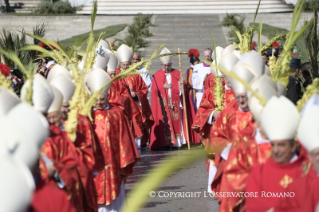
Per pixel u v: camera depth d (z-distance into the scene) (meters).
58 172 15.52
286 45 18.34
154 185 10.62
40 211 12.44
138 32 83.00
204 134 27.70
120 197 23.61
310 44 30.58
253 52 19.28
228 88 24.53
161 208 23.67
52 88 16.50
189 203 24.48
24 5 116.62
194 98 42.88
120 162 23.19
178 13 106.56
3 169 9.74
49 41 21.27
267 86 15.66
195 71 42.62
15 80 28.27
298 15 18.30
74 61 24.05
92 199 17.94
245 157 15.52
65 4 107.50
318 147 12.20
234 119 18.86
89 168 18.14
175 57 74.69
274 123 13.53
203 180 29.00
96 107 22.83
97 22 96.75
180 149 41.72
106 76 22.27
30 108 12.90
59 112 16.73
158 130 41.78
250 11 106.06
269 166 14.11
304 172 13.35
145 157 37.78
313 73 29.56
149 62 43.31
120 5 108.31
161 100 41.94
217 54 33.38
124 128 23.52
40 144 12.89
